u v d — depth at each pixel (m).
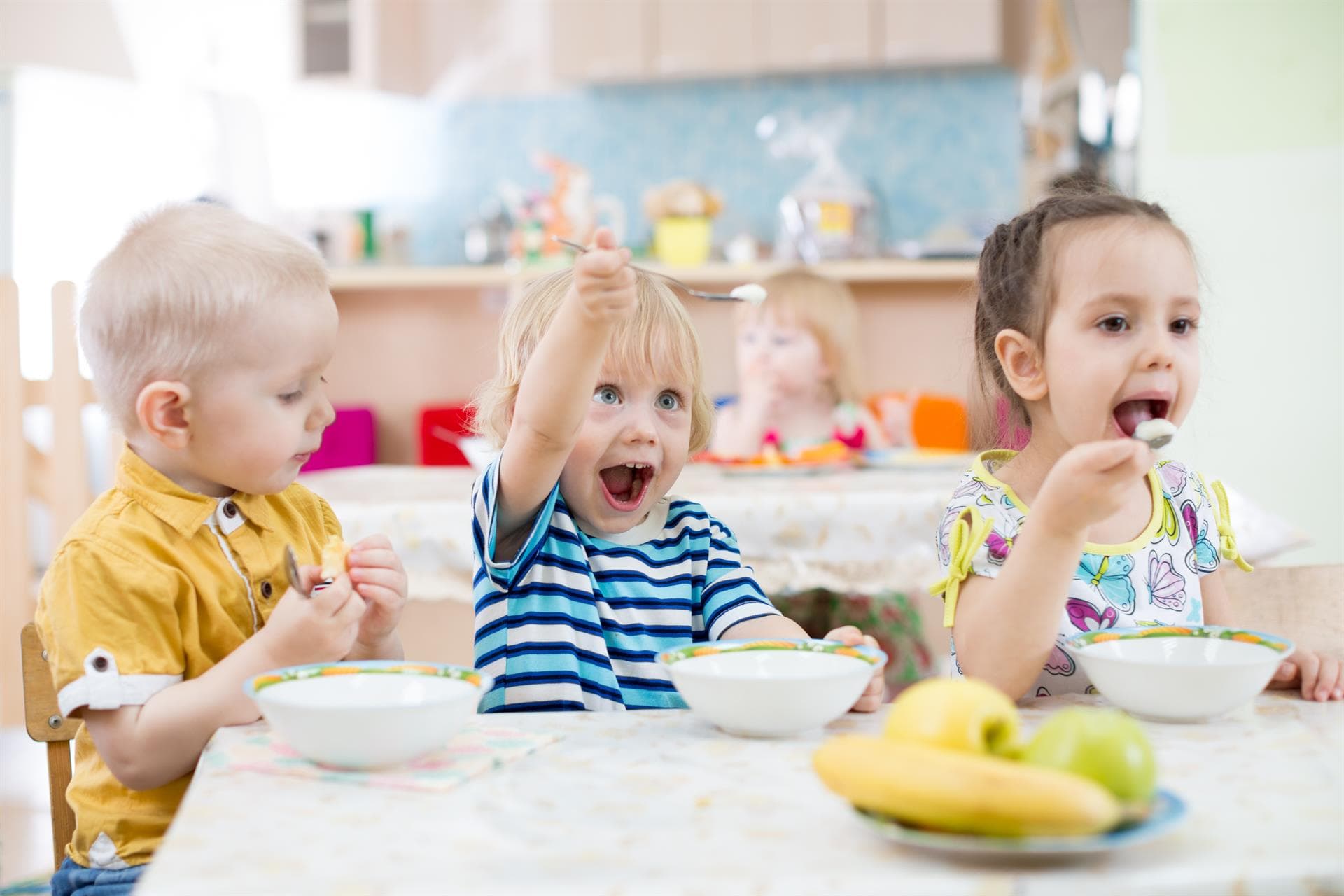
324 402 0.92
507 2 4.44
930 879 0.47
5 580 2.09
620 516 1.03
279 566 0.94
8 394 2.07
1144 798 0.51
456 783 0.60
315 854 0.51
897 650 2.15
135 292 0.86
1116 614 0.97
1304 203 2.51
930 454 2.24
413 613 1.99
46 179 4.67
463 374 4.41
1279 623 1.02
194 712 0.77
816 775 0.60
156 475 0.89
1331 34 2.48
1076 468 0.75
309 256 0.91
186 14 4.60
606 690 0.99
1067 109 3.94
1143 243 0.93
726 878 0.48
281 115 4.57
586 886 0.47
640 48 4.07
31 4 4.45
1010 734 0.56
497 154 4.47
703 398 1.11
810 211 3.91
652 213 3.84
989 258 1.05
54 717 0.98
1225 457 2.56
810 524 1.61
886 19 3.93
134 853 0.89
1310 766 0.62
